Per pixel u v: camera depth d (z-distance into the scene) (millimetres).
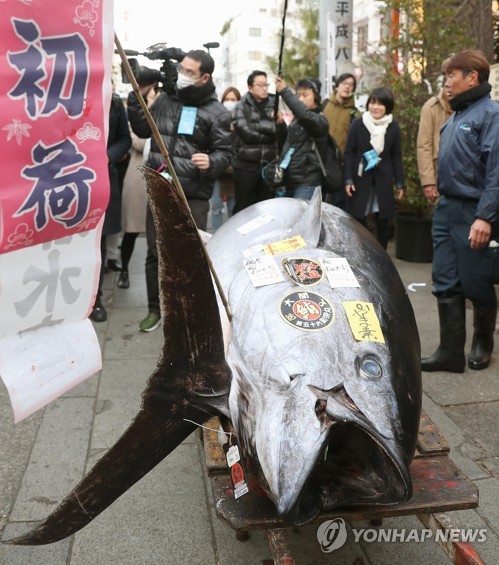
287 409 1654
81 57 1560
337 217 2512
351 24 8477
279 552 1750
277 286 2018
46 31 1479
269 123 5824
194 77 4102
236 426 1803
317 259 2127
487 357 3967
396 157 6008
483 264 3650
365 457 1801
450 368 3893
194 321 1795
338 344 1803
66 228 1669
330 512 1797
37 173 1550
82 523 1841
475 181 3557
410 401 1821
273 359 1789
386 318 1979
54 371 1781
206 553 2371
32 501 2656
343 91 6613
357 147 5926
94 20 1562
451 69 3568
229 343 1959
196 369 1832
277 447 1606
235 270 2211
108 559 2330
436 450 2188
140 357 4184
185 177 4246
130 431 1804
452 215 3697
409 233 6492
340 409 1614
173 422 1852
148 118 1710
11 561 2311
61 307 1754
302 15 23750
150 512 2602
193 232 1716
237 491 1875
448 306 3828
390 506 1851
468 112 3568
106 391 3674
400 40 6559
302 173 5355
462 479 2033
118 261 6527
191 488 2768
